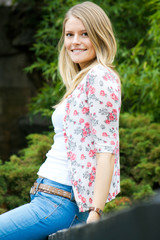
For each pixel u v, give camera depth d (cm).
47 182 189
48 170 190
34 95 1133
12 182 317
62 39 230
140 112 518
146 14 571
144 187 338
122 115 462
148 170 377
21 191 316
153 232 76
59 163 188
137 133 414
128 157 397
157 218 76
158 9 500
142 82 475
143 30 579
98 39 199
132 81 473
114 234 89
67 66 225
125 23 588
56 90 495
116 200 323
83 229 112
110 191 188
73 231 123
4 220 182
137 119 452
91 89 179
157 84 464
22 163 355
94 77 180
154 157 388
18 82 1257
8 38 872
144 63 477
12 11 856
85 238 109
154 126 436
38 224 183
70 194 185
